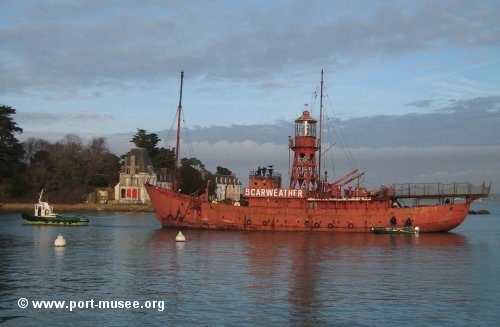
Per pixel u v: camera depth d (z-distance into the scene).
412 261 41.28
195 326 22.39
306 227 66.50
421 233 67.25
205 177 154.38
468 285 31.22
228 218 66.44
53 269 35.12
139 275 33.25
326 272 35.41
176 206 67.00
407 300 27.17
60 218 78.50
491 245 54.34
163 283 30.77
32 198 140.00
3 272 33.81
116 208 137.00
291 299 27.14
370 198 66.44
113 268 35.78
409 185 67.69
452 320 23.61
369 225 66.44
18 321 22.89
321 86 76.06
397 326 22.67
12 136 133.00
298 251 46.44
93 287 29.42
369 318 23.80
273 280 32.12
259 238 57.34
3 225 76.38
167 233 62.66
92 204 138.75
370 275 34.44
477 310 25.30
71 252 44.22
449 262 40.91
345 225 66.38
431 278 33.53
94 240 54.44
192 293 28.20
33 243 51.25
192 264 38.00
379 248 50.03
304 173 70.62
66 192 146.62
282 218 66.50
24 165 149.88
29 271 34.25
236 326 22.44
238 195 198.38
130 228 72.38
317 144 73.44
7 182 138.50
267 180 67.94
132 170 152.00
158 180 157.25
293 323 22.94
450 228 67.75
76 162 155.75
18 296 27.09
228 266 37.31
